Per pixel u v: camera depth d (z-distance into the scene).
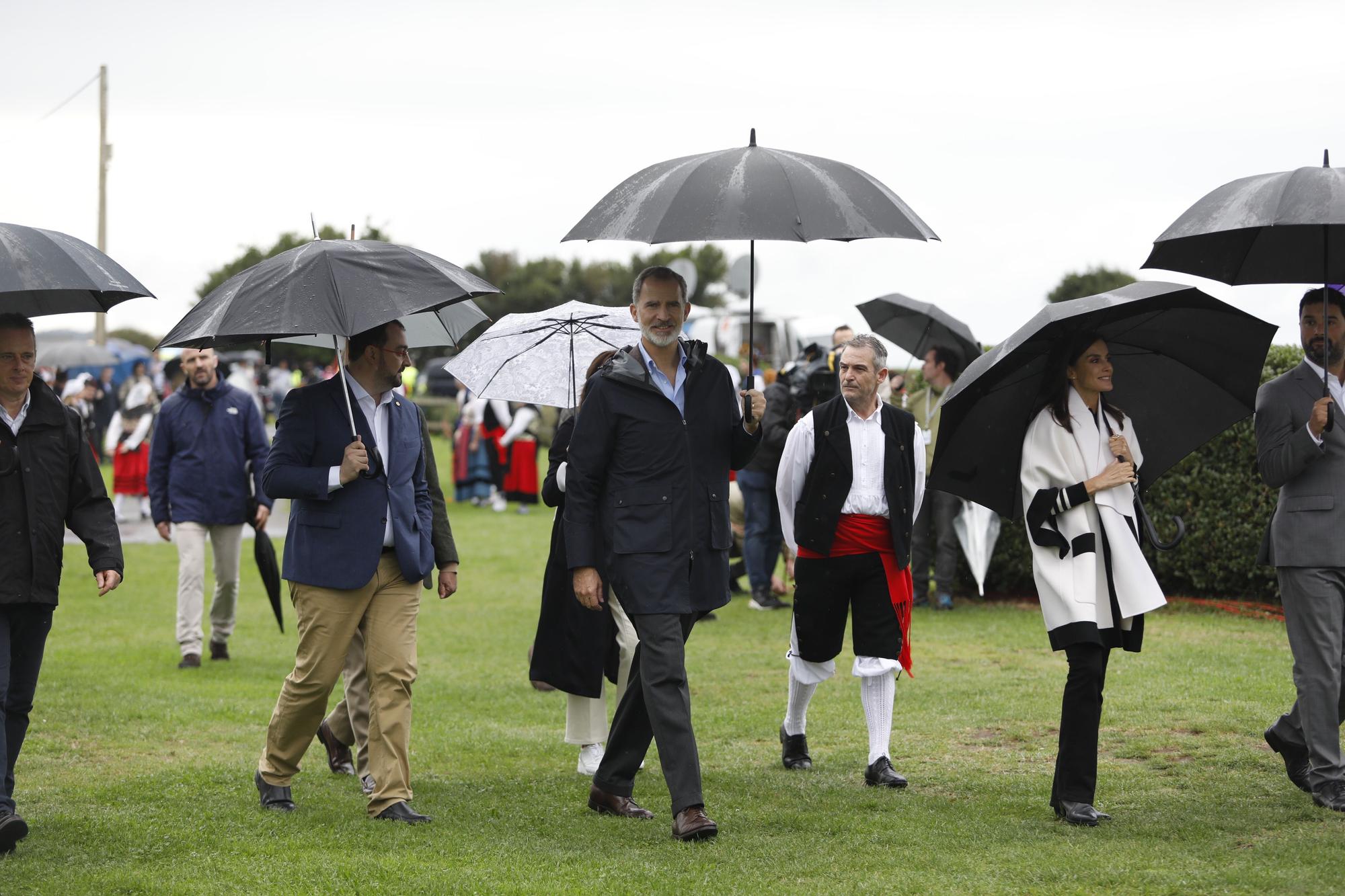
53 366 38.75
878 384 8.99
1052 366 8.00
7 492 7.33
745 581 19.64
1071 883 6.51
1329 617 7.88
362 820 7.85
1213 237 8.29
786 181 7.14
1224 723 9.88
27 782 8.88
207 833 7.52
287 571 7.93
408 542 8.00
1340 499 7.91
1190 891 6.34
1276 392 8.15
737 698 11.71
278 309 7.22
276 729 8.03
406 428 8.19
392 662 7.96
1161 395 8.30
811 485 8.84
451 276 7.62
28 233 7.00
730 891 6.50
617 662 9.20
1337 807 7.71
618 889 6.52
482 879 6.66
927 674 12.27
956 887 6.50
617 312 10.31
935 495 15.93
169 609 17.42
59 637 15.30
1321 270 8.34
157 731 10.50
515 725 11.07
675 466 7.61
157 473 13.48
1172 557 15.44
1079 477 7.87
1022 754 9.45
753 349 7.81
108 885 6.58
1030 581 16.86
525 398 9.88
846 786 8.67
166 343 7.34
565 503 7.96
